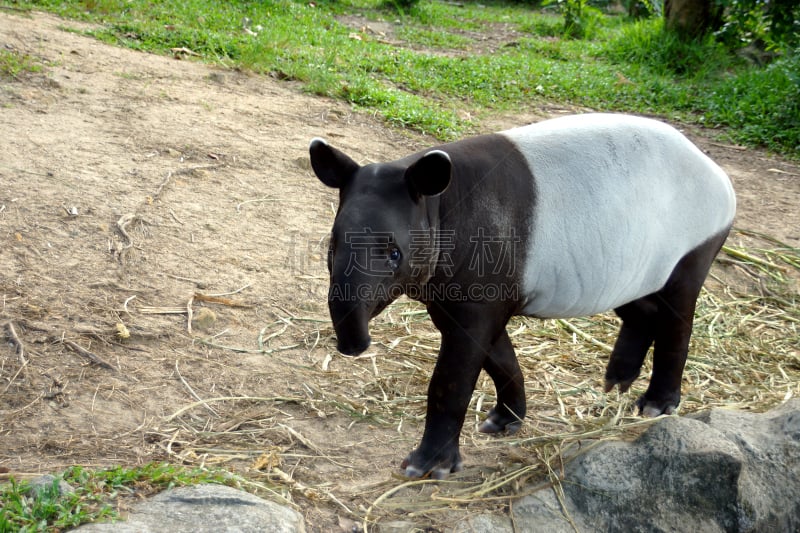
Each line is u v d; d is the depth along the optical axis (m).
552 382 4.70
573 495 3.63
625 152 3.69
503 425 4.15
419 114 8.27
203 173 6.42
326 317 5.11
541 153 3.59
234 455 3.74
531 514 3.50
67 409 3.94
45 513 3.02
